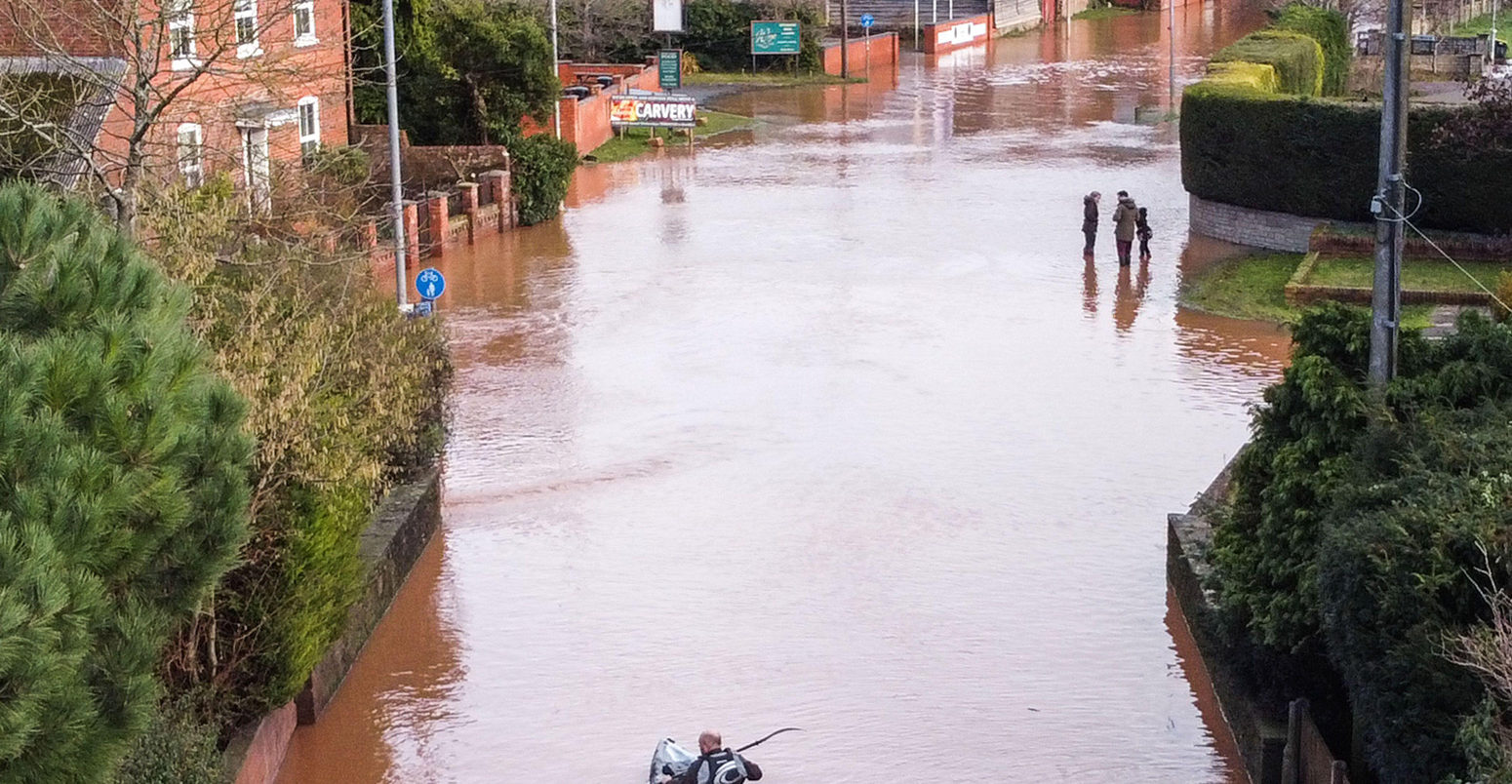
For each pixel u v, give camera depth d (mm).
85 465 10602
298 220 27219
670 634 19047
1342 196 37594
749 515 22688
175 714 14219
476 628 19312
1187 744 16500
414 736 16875
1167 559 20516
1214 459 24766
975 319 33250
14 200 11883
